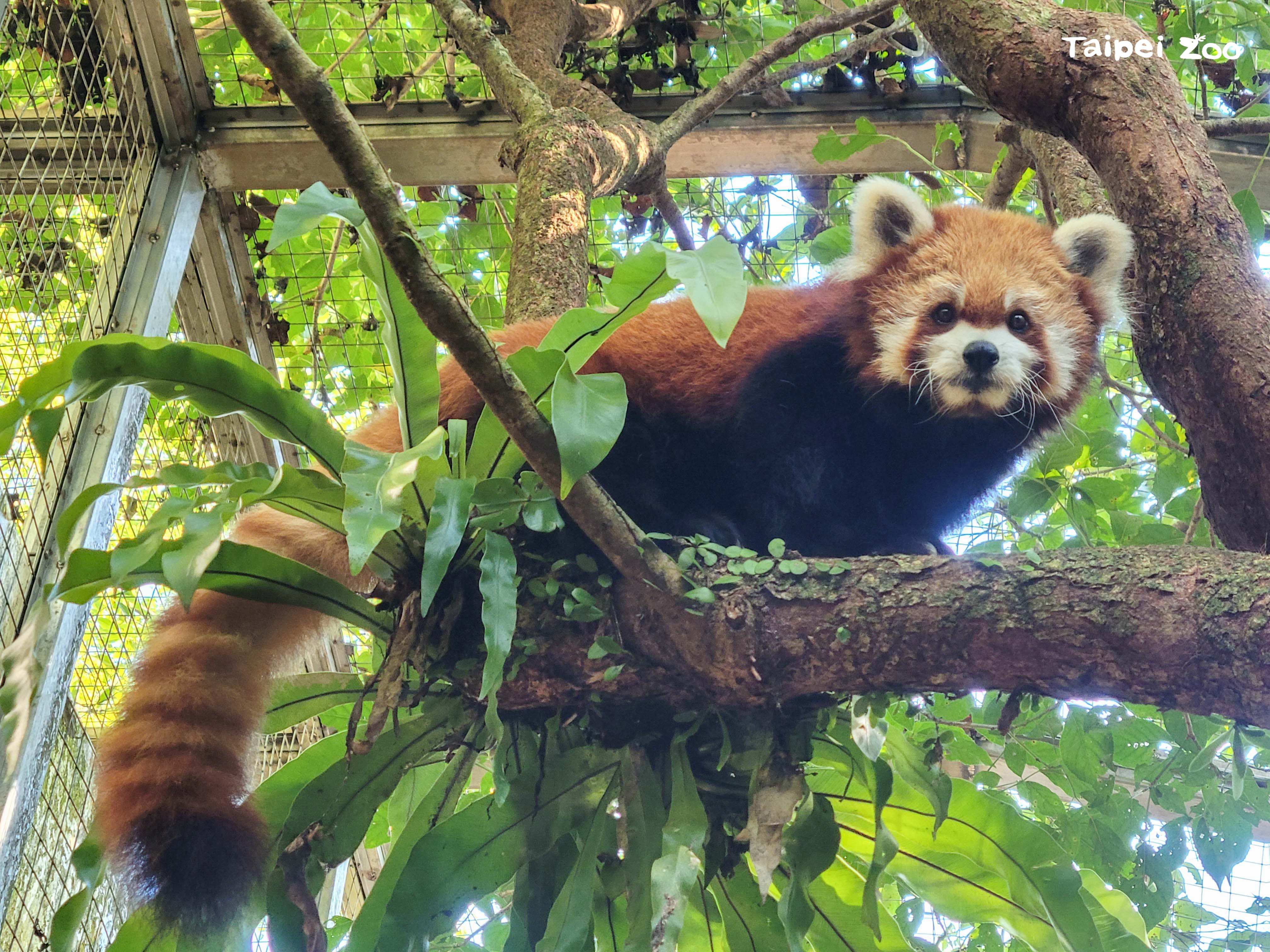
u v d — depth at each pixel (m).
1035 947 2.88
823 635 2.38
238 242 4.91
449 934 3.23
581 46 5.75
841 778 2.92
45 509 2.94
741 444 3.61
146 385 2.26
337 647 4.59
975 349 3.62
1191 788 4.12
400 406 2.48
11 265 3.77
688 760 2.60
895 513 4.01
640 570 2.40
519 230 4.05
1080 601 2.24
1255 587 2.13
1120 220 3.44
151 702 2.52
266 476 2.34
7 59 4.23
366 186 1.96
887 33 4.98
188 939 2.30
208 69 5.52
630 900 2.55
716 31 5.89
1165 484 4.39
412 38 6.31
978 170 5.25
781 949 2.88
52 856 3.10
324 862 2.70
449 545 2.20
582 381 2.20
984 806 2.83
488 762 3.32
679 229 5.34
